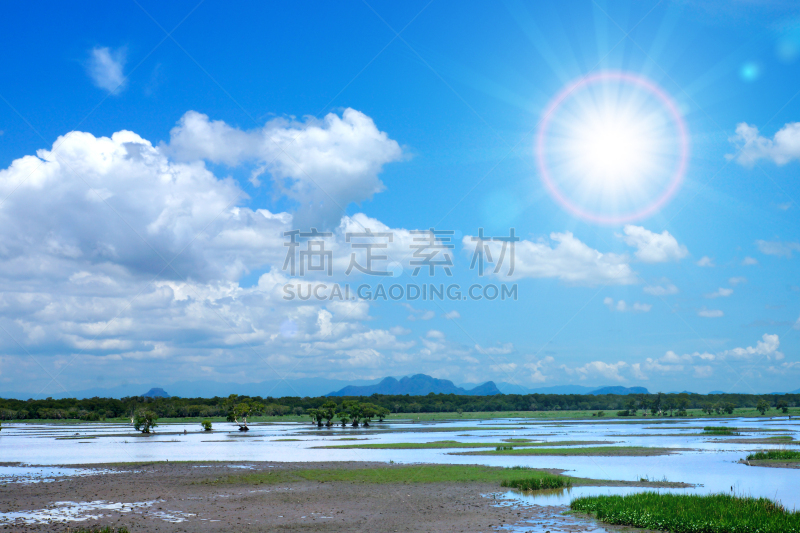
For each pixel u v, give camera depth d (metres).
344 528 30.59
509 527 30.61
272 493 42.47
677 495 37.38
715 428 120.94
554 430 133.88
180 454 77.06
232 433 136.62
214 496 41.34
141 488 45.50
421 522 31.97
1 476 54.28
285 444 94.56
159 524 31.88
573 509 35.03
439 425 168.62
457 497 40.03
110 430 160.25
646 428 139.88
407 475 51.59
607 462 62.12
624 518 31.16
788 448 78.31
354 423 165.88
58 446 95.44
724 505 33.25
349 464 61.44
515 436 110.19
